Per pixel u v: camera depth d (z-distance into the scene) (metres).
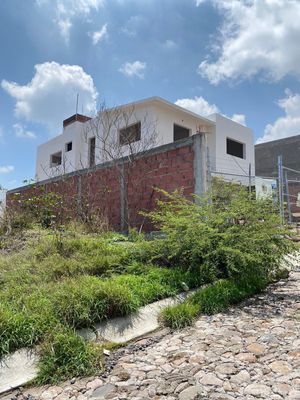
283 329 3.13
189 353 2.75
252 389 2.17
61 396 2.27
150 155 7.34
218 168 16.44
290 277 5.34
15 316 2.92
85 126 16.30
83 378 2.48
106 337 3.07
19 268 4.35
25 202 7.82
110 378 2.45
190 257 4.65
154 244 5.01
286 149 21.30
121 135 13.21
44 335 2.82
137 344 3.00
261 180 9.71
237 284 4.32
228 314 3.65
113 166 8.34
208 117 16.98
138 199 7.55
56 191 9.85
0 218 7.39
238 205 5.00
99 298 3.34
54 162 19.83
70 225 6.86
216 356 2.66
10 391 2.36
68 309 3.12
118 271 4.53
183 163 6.59
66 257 4.86
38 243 5.40
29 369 2.56
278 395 2.08
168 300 3.87
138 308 3.56
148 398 2.16
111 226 8.11
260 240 4.58
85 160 16.19
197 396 2.13
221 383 2.26
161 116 14.66
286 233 4.86
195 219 4.88
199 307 3.66
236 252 4.30
